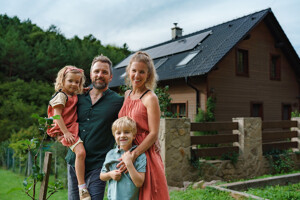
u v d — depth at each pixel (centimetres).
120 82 1572
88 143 253
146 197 223
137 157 226
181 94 1278
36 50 2603
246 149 698
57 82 268
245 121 699
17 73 2305
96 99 268
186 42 1563
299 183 572
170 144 584
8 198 576
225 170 659
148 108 236
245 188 529
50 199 529
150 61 251
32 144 252
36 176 243
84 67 2466
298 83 1605
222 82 1224
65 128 248
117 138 234
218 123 670
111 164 235
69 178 265
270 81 1445
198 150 629
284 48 1492
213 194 473
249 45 1353
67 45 2941
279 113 1477
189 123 620
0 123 1396
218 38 1355
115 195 226
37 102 1919
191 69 1185
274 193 471
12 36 2527
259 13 1357
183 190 532
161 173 234
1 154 1130
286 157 780
